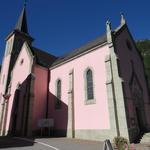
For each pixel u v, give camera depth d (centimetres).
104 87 2052
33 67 2738
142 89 2450
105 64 2106
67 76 2606
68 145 1495
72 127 2234
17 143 1572
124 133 1734
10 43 3944
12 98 2959
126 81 2172
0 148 1295
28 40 4088
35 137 2169
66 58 2738
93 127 2019
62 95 2583
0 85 3678
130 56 2494
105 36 2508
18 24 4284
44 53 3500
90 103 2142
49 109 2708
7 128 2767
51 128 2520
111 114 1867
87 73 2330
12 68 3588
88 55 2392
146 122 2253
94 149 1307
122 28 2502
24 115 2452
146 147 1463
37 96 2670
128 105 2020
